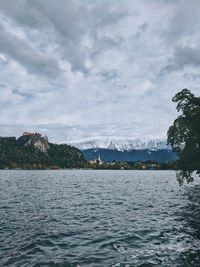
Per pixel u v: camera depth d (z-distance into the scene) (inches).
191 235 957.2
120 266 674.2
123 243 864.9
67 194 2367.1
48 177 6008.9
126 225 1115.3
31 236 933.8
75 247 823.7
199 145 1930.4
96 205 1691.7
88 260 714.8
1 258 719.1
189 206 1638.8
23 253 762.2
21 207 1571.1
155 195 2289.6
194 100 1995.6
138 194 2384.4
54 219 1231.5
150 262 700.0
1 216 1274.6
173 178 5748.0
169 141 2166.6
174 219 1235.9
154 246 834.2
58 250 794.8
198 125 1846.7
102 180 4867.1
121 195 2299.5
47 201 1865.2
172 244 854.5
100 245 845.2
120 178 5698.8
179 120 2044.8
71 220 1215.6
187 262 699.4
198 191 2637.8
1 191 2534.5
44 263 689.6
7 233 966.4
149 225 1114.1
